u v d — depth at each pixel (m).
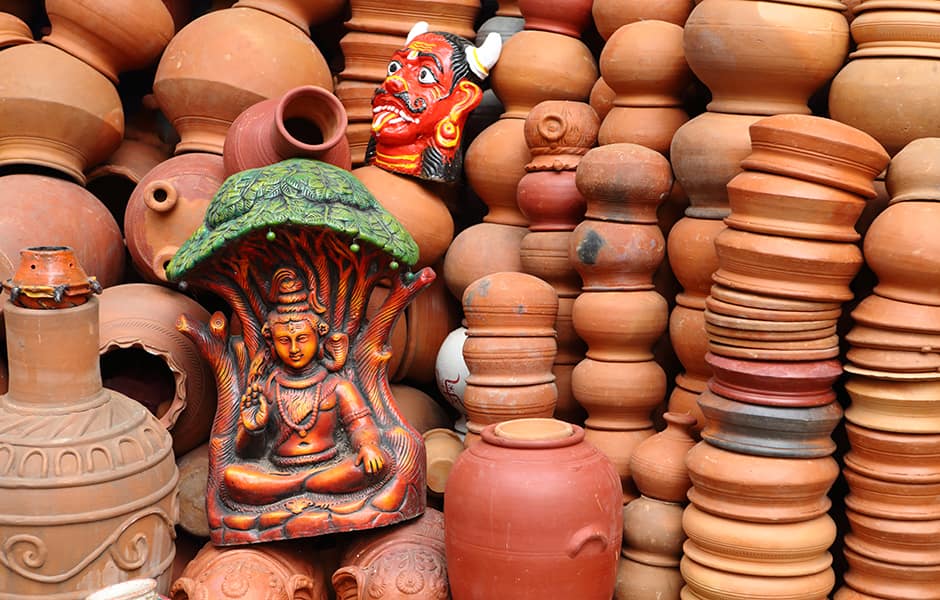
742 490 2.37
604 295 2.77
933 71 2.42
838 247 2.33
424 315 3.29
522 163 3.14
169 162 2.96
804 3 2.52
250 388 2.52
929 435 2.35
